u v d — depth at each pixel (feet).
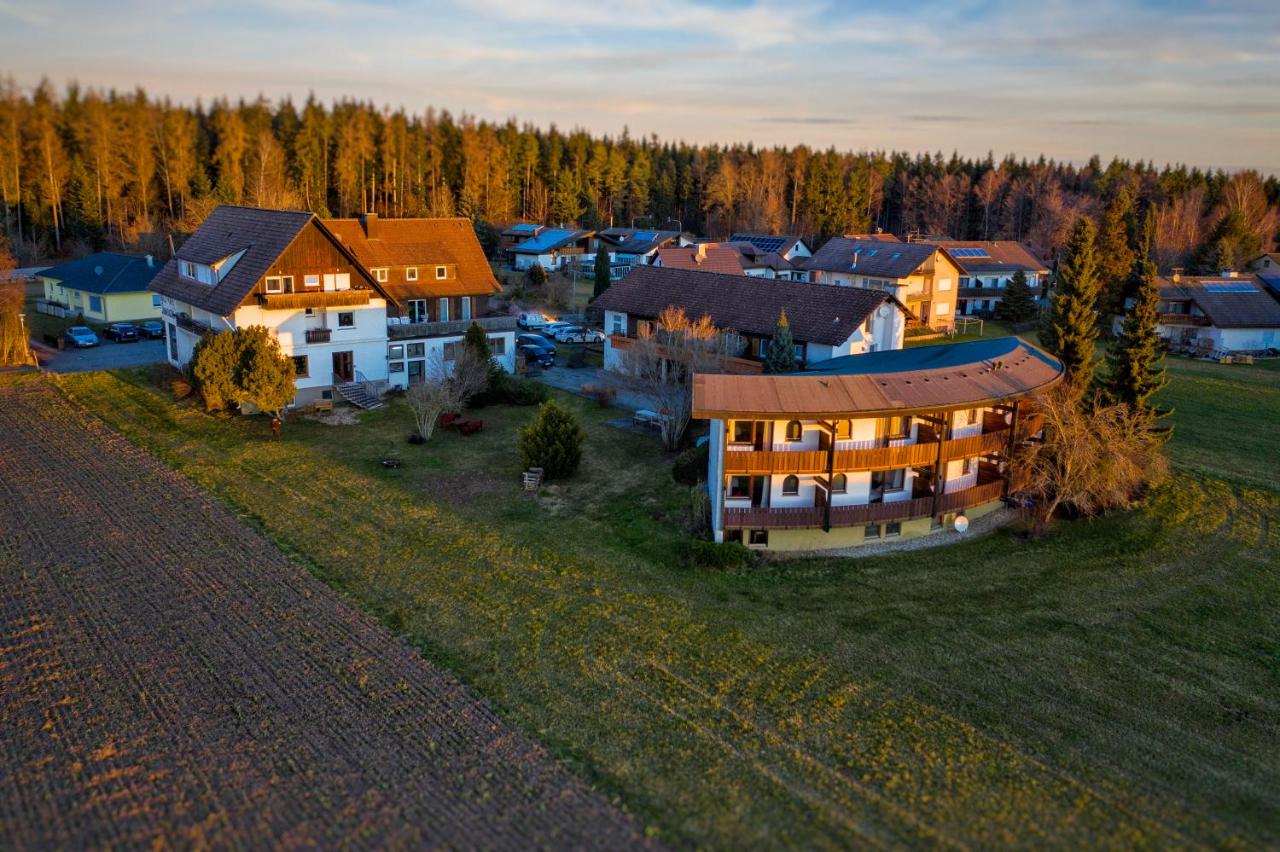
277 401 162.71
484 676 87.92
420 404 160.15
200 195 341.82
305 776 72.49
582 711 82.43
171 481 139.33
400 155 430.20
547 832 66.39
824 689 86.94
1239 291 269.23
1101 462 127.75
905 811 69.46
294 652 91.71
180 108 375.86
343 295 180.45
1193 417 187.42
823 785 72.38
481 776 72.79
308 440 161.07
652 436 167.02
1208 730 82.33
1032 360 138.10
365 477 143.23
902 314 196.03
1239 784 74.38
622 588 107.34
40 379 192.24
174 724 79.41
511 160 482.28
